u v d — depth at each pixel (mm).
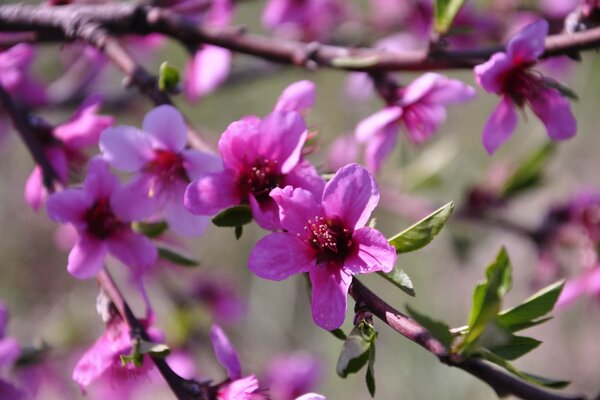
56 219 531
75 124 588
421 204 752
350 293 497
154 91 562
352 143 779
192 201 510
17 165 1173
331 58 579
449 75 1041
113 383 548
